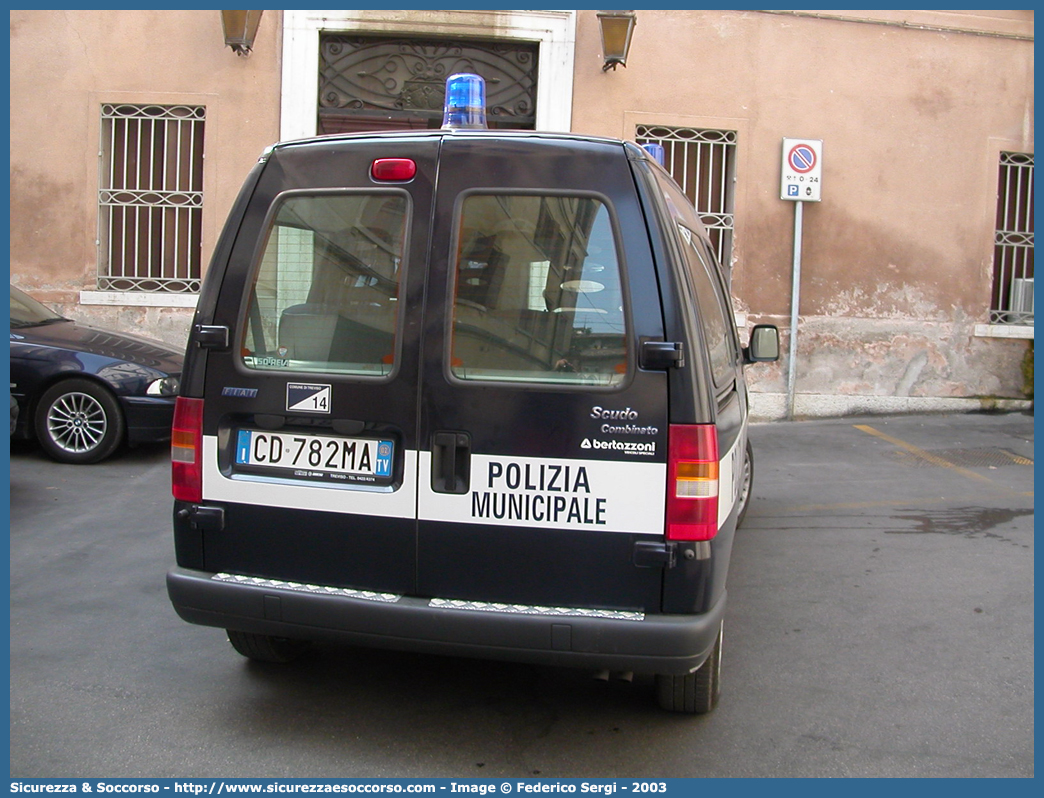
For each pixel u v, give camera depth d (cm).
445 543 300
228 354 316
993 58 960
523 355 297
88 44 898
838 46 943
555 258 296
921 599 463
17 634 399
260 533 315
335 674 371
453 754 311
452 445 298
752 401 956
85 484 649
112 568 485
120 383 695
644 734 327
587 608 293
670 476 286
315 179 314
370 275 308
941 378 982
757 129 938
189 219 922
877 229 961
